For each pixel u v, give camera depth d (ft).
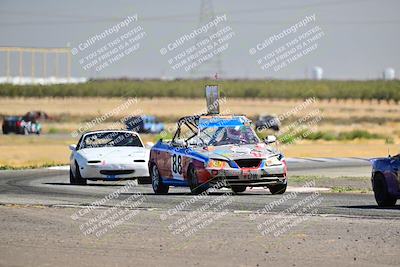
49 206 201.67
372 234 151.74
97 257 133.18
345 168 360.28
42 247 142.82
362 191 241.14
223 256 133.28
